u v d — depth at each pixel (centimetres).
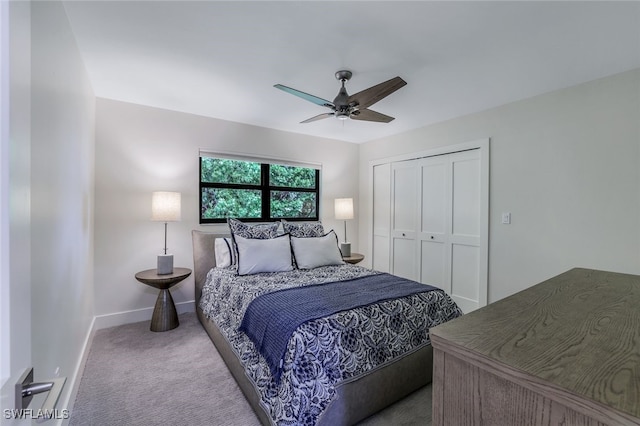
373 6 155
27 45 56
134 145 301
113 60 214
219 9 158
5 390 47
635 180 221
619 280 136
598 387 49
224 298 245
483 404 60
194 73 233
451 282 349
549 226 265
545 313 89
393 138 420
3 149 48
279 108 312
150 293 311
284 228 329
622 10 155
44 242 121
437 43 188
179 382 198
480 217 314
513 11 157
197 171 337
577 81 243
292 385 140
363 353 163
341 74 226
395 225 420
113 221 291
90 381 198
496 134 303
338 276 256
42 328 117
